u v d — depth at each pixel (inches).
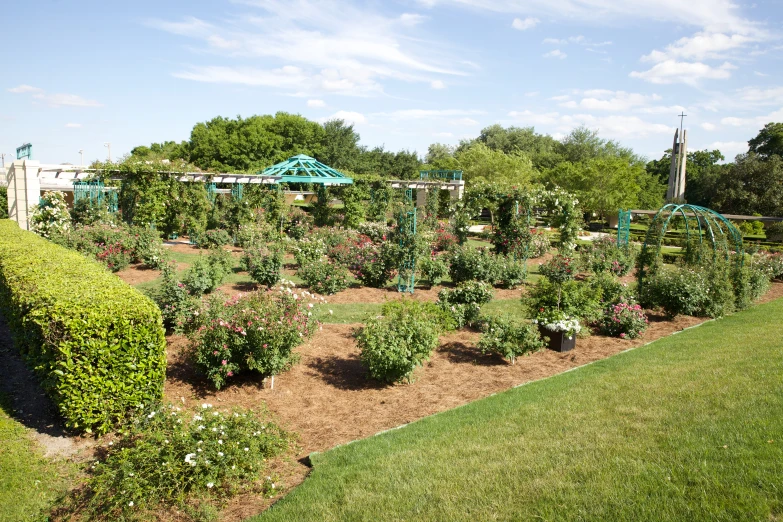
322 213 995.3
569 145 2052.2
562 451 168.1
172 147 2000.5
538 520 131.2
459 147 2289.6
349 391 252.7
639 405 204.7
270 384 253.3
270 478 169.8
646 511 128.1
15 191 677.9
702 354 284.5
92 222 631.2
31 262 314.2
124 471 149.9
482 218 1504.7
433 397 245.6
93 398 197.3
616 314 352.5
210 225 820.6
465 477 157.2
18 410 218.2
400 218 477.1
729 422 174.6
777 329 351.3
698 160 2202.3
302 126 1776.6
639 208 1657.2
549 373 277.0
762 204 1382.9
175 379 252.1
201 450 158.4
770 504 124.5
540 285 346.3
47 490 162.4
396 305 311.3
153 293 321.1
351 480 162.9
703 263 480.4
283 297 267.7
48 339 196.7
